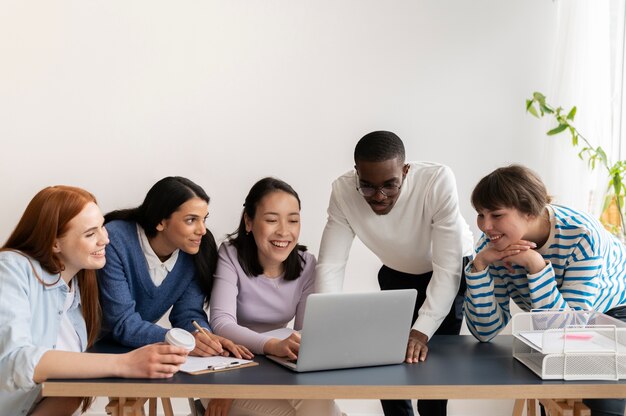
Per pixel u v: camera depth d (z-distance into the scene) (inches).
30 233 81.8
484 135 139.4
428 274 103.6
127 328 90.0
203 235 96.9
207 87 140.4
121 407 73.9
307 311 73.5
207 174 141.2
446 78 139.4
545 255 86.2
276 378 73.5
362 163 86.8
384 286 107.9
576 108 129.8
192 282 98.1
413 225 95.7
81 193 83.1
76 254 81.8
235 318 93.2
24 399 80.7
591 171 130.8
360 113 140.3
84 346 88.7
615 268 88.5
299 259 99.4
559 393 70.7
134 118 140.8
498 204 83.4
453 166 139.9
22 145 140.6
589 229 83.4
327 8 139.6
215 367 76.7
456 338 92.8
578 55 130.8
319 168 140.9
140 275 94.0
